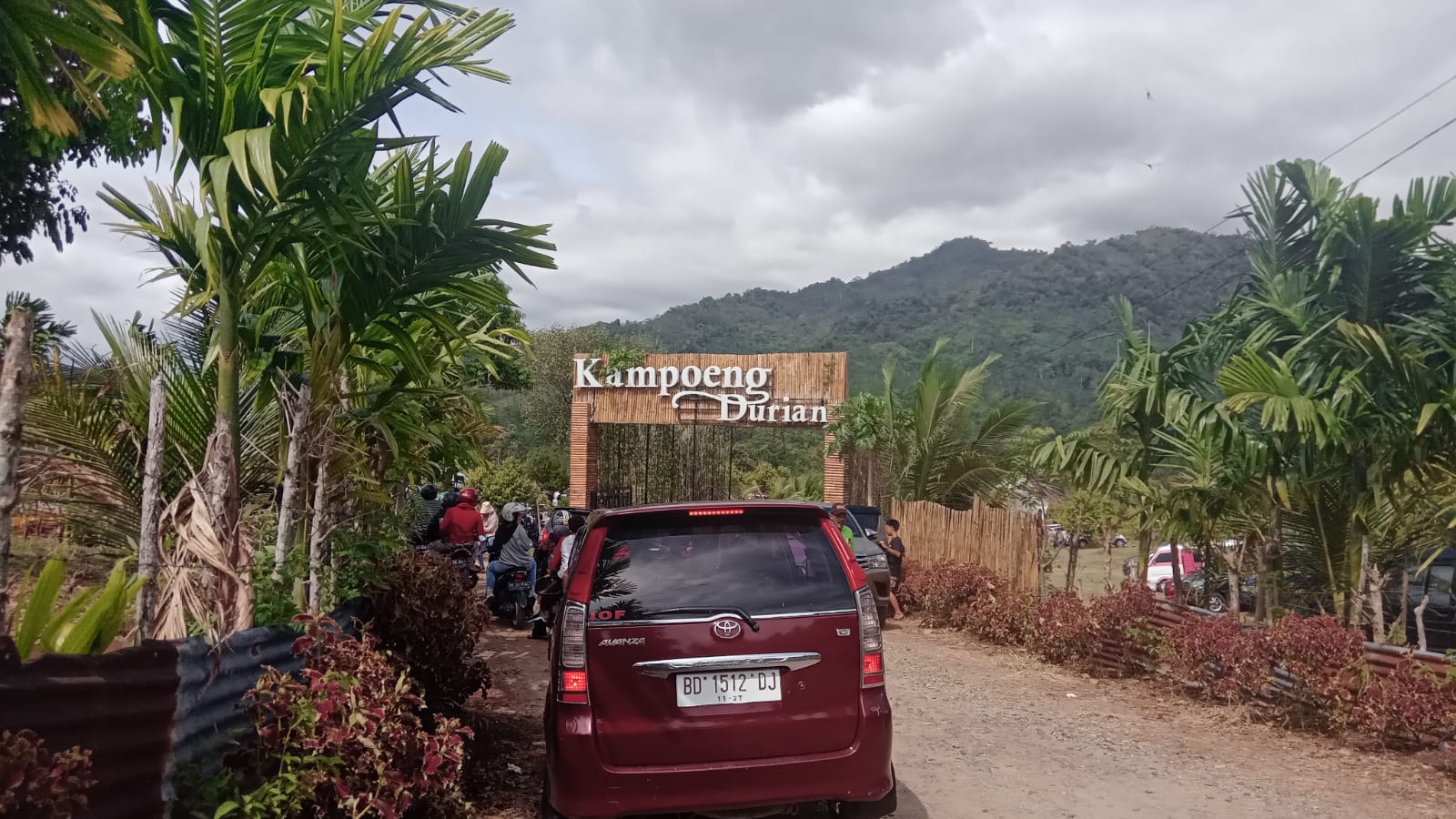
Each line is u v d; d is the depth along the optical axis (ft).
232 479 17.72
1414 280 29.40
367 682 15.24
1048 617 35.88
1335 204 30.22
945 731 25.44
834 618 15.42
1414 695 21.90
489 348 27.50
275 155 18.19
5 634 10.52
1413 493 28.40
